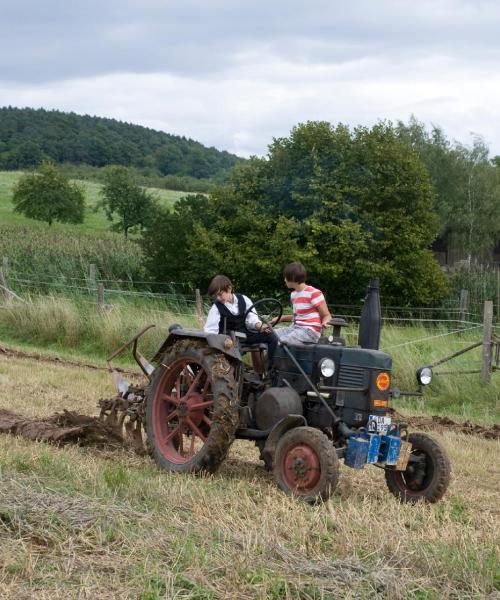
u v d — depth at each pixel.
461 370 19.88
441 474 9.20
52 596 5.36
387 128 38.72
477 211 63.84
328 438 9.42
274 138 38.59
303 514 7.72
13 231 62.47
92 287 33.38
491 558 6.60
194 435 9.97
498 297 37.16
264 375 10.05
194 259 37.38
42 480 8.09
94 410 13.87
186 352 9.98
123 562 5.99
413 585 5.96
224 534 6.75
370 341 9.70
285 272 9.98
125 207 91.38
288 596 5.56
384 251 37.44
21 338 25.91
